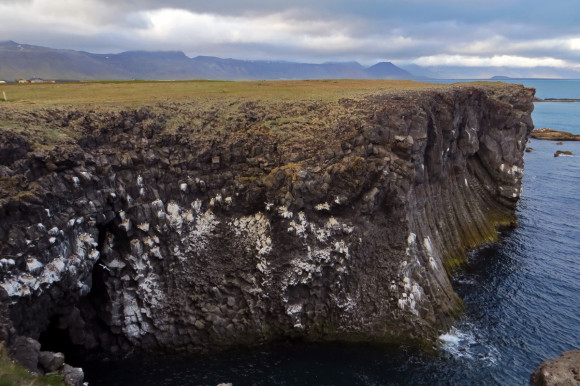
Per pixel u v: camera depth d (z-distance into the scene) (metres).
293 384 37.81
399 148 50.25
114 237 40.78
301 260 44.44
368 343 44.00
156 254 41.44
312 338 43.97
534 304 52.78
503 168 80.62
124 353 40.50
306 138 50.84
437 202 63.84
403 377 39.53
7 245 30.20
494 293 55.31
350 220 47.22
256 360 40.81
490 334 46.53
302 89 78.81
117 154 42.22
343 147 49.81
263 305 43.44
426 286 48.50
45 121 41.41
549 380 37.12
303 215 45.44
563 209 90.56
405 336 44.44
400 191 48.31
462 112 69.38
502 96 81.88
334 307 45.00
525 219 84.56
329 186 46.91
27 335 31.86
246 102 59.53
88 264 36.09
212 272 43.50
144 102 54.78
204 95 65.38
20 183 32.84
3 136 34.03
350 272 46.06
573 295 55.03
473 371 40.62
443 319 47.41
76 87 70.56
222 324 42.12
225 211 45.78
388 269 47.25
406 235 48.78
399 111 52.94
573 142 184.00
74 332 38.38
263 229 45.19
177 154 45.97
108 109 47.69
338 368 40.28
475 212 74.12
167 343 40.91
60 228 34.19
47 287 32.12
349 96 65.12
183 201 44.78
